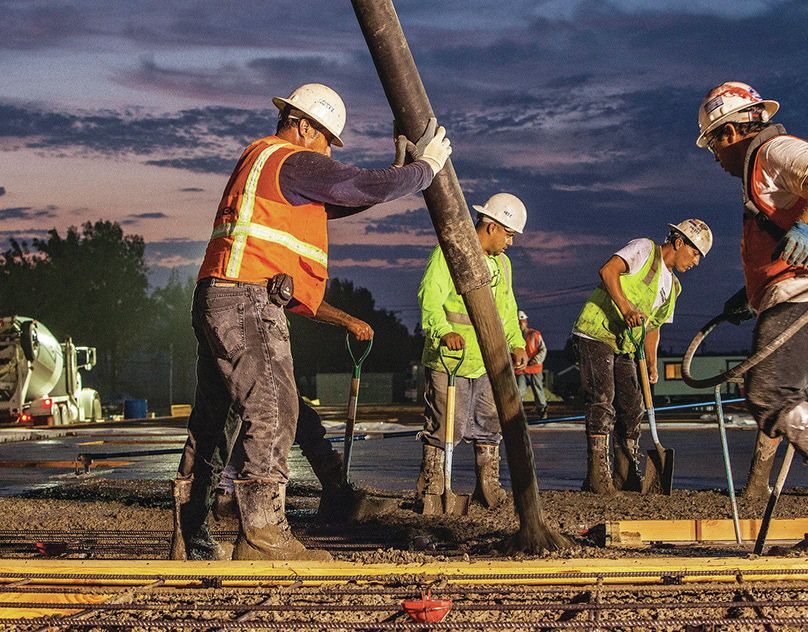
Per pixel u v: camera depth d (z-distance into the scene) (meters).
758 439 6.96
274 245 3.64
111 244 71.94
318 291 3.82
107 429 20.48
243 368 3.63
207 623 2.77
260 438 3.64
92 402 25.56
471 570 3.26
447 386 6.41
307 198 3.67
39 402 21.77
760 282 3.66
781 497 7.05
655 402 35.22
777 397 3.62
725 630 2.77
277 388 3.66
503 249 6.51
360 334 5.86
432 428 6.45
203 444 4.07
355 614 2.96
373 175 3.65
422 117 3.87
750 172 3.61
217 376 3.98
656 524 4.46
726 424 19.28
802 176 3.36
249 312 3.63
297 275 3.71
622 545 4.37
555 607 2.88
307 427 5.85
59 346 22.78
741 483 8.74
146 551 4.36
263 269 3.64
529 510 4.12
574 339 7.50
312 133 3.97
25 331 20.83
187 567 3.36
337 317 5.81
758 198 3.58
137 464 11.40
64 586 3.33
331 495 5.88
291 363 3.74
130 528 5.51
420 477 6.49
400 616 2.98
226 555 4.14
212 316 3.66
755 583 3.15
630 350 7.42
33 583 3.36
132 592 3.14
